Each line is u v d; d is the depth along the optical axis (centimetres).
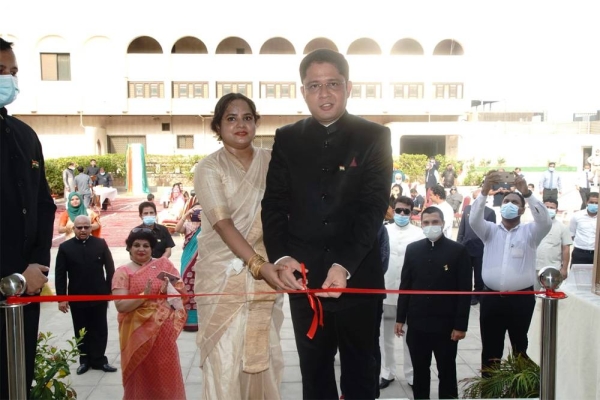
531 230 485
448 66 3494
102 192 2153
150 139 3497
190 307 660
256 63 3434
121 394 510
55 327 693
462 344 642
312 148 238
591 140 3409
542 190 1969
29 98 3297
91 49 3338
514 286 478
